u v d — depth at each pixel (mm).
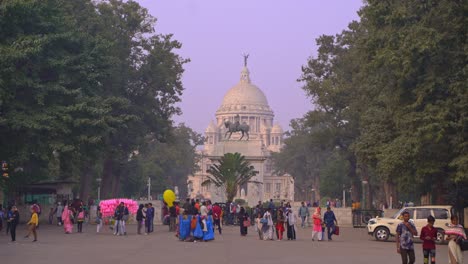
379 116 53562
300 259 31641
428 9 44781
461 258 25609
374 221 47312
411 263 25266
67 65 54969
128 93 83250
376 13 47188
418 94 42750
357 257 33062
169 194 56438
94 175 108312
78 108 52844
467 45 40250
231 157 78562
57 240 42781
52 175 83812
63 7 61062
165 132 88625
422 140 41562
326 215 46969
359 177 103500
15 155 51844
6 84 46750
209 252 35031
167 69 85688
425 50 40969
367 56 49656
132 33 83875
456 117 41094
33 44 47969
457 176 40281
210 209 50906
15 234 44625
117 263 28625
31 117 50031
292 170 171875
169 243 41406
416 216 45938
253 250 36781
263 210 53531
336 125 82125
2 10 46562
